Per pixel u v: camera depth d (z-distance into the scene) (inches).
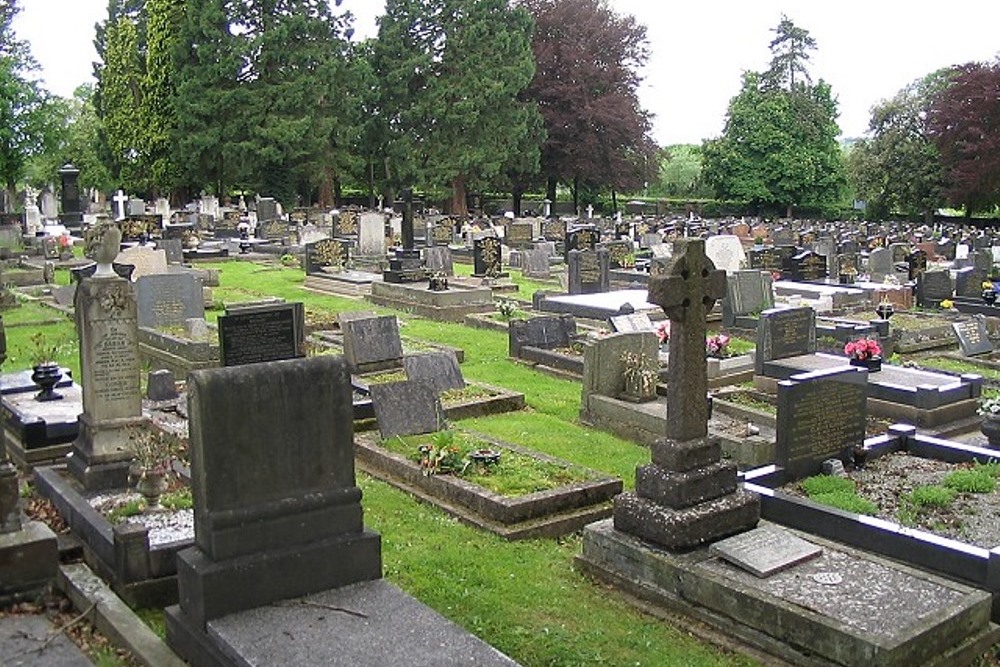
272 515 285.4
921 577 315.6
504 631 314.5
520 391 642.8
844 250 1371.8
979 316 831.7
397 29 2333.9
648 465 351.6
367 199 2812.5
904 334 789.2
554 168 2632.9
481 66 2317.9
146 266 943.0
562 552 382.6
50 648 282.5
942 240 1685.5
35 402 496.7
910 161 2493.8
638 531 345.1
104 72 2369.6
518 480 430.9
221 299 1034.7
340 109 2262.6
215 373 278.4
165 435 445.7
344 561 296.2
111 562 331.9
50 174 2464.3
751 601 302.7
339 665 250.2
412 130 2375.7
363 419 523.5
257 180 2261.3
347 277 1145.4
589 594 343.6
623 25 2696.9
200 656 272.5
